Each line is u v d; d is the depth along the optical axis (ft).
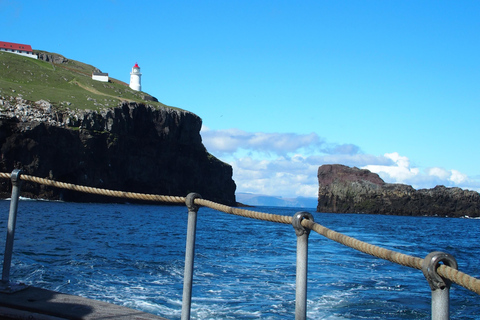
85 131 311.88
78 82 462.60
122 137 344.69
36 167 278.46
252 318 30.42
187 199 12.96
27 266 43.68
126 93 478.59
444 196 440.45
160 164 377.91
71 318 14.07
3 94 312.09
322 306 35.65
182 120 397.80
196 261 54.95
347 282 45.55
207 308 32.50
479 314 36.27
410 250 95.86
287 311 32.32
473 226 269.23
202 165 418.51
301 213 10.16
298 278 10.28
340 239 8.78
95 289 36.40
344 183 464.65
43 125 284.61
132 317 14.17
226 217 229.25
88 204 282.15
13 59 456.04
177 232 108.47
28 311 14.65
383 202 447.01
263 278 45.16
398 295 40.29
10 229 16.58
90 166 315.99
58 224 107.34
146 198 13.75
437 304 6.19
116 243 73.26
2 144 267.80
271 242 88.48
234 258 59.98
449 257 6.12
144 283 39.86
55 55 622.13
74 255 54.34
